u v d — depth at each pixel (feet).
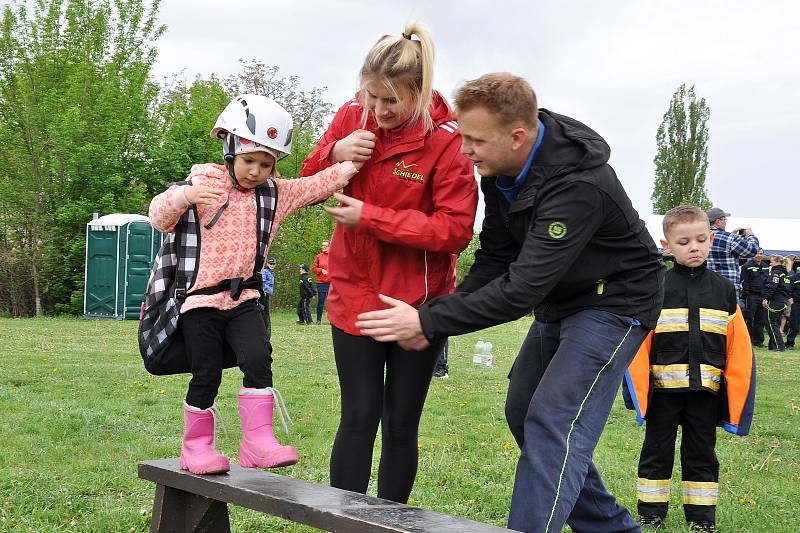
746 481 18.33
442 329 8.70
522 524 8.90
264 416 9.93
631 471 18.54
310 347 47.83
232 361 10.43
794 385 36.50
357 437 10.71
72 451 18.72
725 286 14.69
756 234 93.61
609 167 9.23
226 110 9.98
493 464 18.67
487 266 10.61
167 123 90.74
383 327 8.82
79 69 80.18
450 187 10.18
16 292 76.33
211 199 9.41
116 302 68.80
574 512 11.00
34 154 77.20
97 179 77.51
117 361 37.14
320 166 10.89
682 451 14.90
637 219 9.71
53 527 13.09
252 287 10.14
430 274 10.66
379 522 7.31
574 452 9.10
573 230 8.74
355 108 10.95
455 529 7.06
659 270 9.96
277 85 108.78
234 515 14.10
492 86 8.66
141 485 15.94
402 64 9.54
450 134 10.29
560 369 9.37
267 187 10.27
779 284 56.54
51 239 76.48
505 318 8.70
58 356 38.40
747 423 14.47
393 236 9.95
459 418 25.21
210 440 10.11
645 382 14.40
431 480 16.99
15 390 27.76
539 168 8.97
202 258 9.81
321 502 8.23
